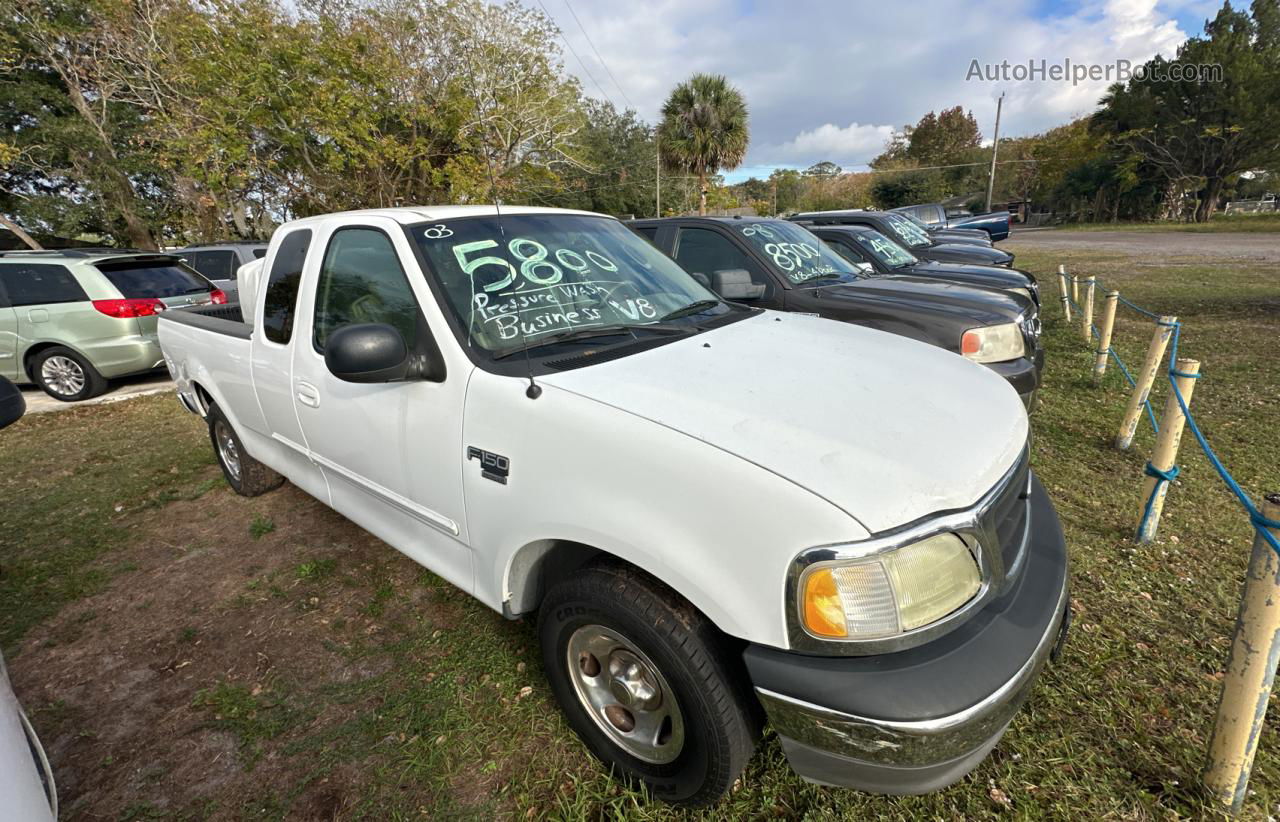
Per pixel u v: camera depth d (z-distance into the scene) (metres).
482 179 16.33
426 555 2.41
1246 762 1.76
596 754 2.03
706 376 1.90
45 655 2.70
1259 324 7.84
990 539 1.53
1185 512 3.42
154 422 6.06
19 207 20.48
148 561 3.42
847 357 2.18
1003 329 3.89
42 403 6.91
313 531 3.65
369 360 1.93
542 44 17.45
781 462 1.48
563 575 2.09
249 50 13.59
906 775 1.44
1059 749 2.01
